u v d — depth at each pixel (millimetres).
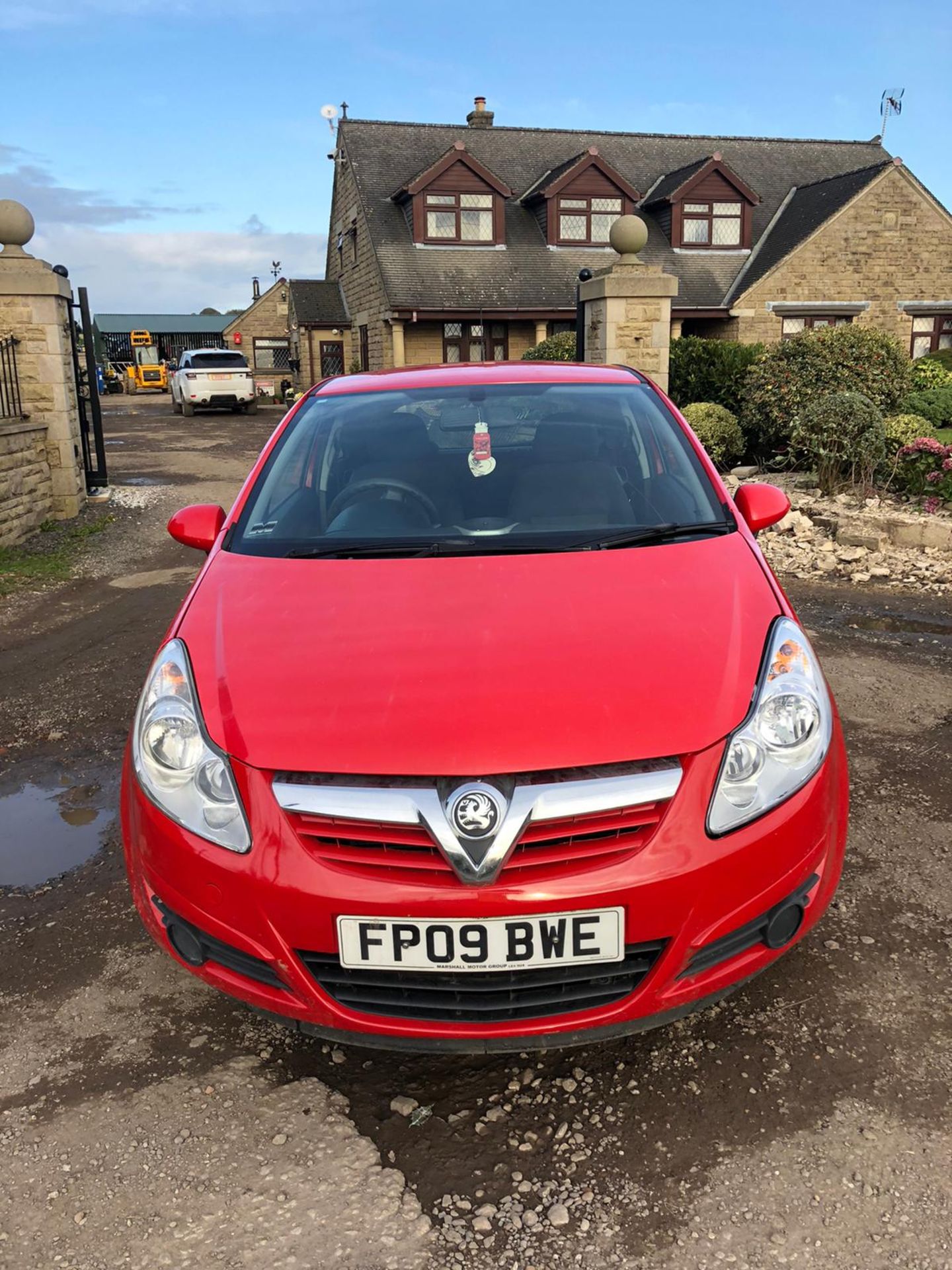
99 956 2912
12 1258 1889
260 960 2123
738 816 2076
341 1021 2088
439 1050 2076
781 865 2127
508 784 1994
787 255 25062
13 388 10727
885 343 12680
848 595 7023
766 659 2316
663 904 2000
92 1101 2311
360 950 2014
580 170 25641
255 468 3404
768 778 2137
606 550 2805
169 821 2184
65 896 3268
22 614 7184
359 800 2008
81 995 2725
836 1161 2055
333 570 2746
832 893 2285
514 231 26609
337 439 3441
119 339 63250
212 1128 2211
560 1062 2396
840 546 8320
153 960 2879
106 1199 2025
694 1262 1842
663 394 3727
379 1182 2053
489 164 28094
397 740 2057
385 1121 2227
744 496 3236
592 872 1983
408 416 3529
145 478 14719
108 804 3969
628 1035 2330
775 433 12438
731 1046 2414
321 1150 2143
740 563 2742
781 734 2191
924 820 3506
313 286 32438
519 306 24719
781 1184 2004
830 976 2660
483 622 2404
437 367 3988
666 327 12266
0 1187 2061
